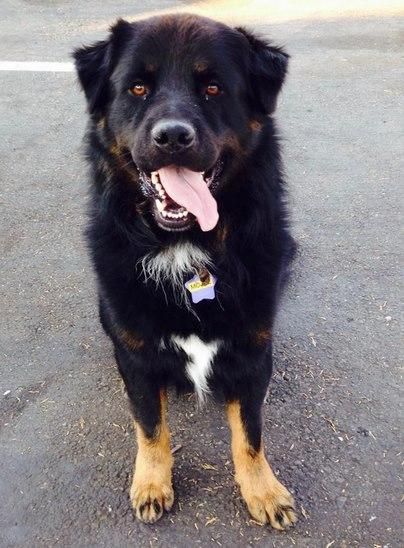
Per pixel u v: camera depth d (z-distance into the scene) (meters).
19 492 0.65
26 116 1.48
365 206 1.10
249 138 0.62
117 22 0.63
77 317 0.88
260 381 0.64
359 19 2.03
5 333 0.86
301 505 0.63
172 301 0.60
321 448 0.69
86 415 0.74
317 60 1.71
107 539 0.60
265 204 0.62
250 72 0.63
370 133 1.34
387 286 0.92
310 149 1.28
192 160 0.55
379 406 0.73
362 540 0.59
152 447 0.64
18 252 1.02
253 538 0.60
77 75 0.65
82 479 0.66
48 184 1.21
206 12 2.16
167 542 0.60
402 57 1.71
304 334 0.84
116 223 0.62
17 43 1.93
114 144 0.61
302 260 0.97
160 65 0.60
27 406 0.75
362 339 0.83
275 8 2.18
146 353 0.62
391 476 0.65
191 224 0.59
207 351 0.62
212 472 0.67
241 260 0.61
